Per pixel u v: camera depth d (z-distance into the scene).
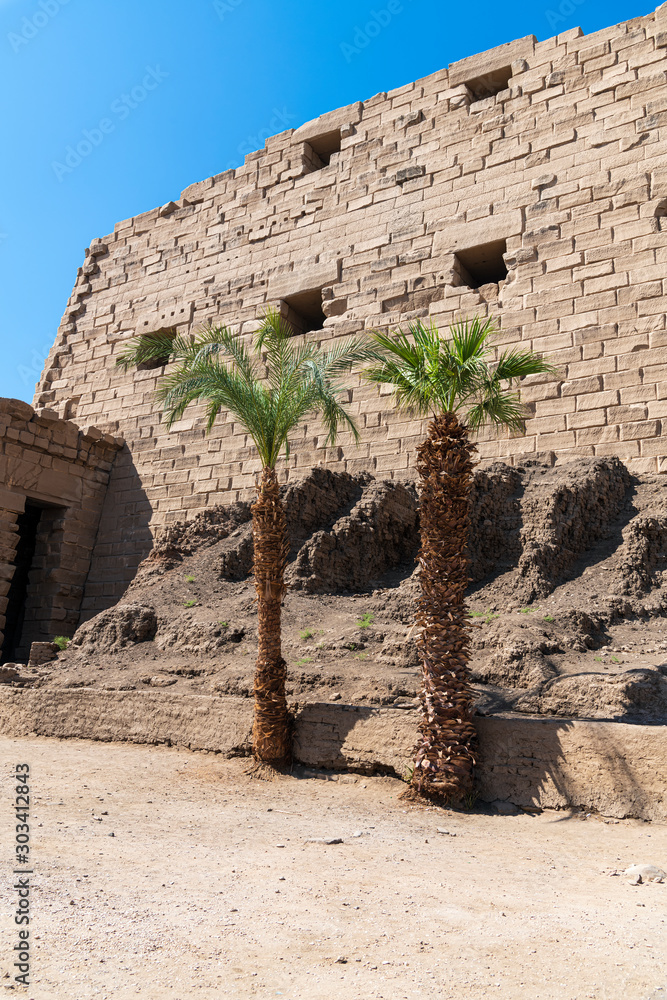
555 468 18.92
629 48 21.23
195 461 25.97
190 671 14.93
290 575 18.08
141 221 31.44
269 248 27.30
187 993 3.78
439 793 9.84
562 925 5.16
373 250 24.66
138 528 26.20
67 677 16.08
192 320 28.38
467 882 6.32
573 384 19.61
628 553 15.78
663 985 4.17
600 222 20.39
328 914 5.23
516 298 21.20
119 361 14.84
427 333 11.59
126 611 17.86
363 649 14.33
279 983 3.99
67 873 5.85
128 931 4.59
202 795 10.08
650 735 9.01
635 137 20.41
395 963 4.36
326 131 27.30
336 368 13.79
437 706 10.18
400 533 20.12
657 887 6.40
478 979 4.17
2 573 22.58
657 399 18.30
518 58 23.36
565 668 11.98
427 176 24.19
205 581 19.36
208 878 6.07
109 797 9.52
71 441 26.16
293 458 23.73
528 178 22.09
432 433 11.30
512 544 17.09
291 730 11.95
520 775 9.79
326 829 8.38
